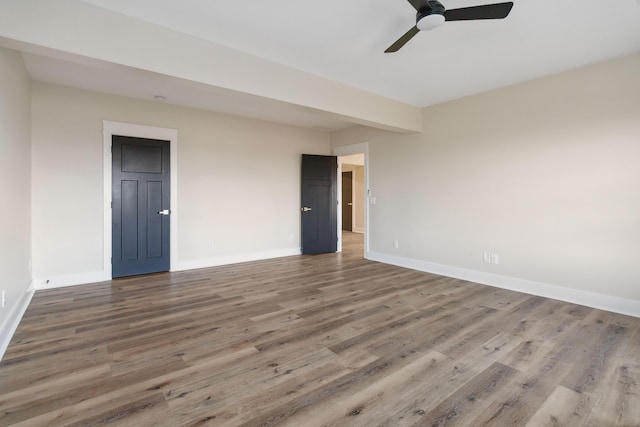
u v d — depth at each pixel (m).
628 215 3.11
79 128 4.09
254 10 2.42
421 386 1.95
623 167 3.12
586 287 3.38
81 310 3.20
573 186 3.45
